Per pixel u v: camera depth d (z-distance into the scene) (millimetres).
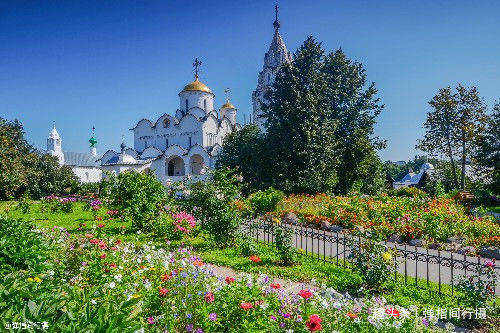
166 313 4402
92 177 67750
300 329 4227
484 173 30562
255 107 57531
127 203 13031
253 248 9422
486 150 28828
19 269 5625
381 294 6543
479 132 36219
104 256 5875
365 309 4598
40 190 37719
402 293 6586
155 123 54312
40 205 23141
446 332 4613
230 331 4406
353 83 36906
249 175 32312
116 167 44688
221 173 11250
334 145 31719
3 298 3336
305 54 32781
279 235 8805
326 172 30578
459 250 10430
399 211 13844
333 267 8102
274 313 4559
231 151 36969
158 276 5527
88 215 18328
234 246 10281
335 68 36938
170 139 52969
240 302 4539
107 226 14219
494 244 10773
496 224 13703
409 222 12555
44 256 5996
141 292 4762
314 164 29984
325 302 4578
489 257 9828
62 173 41562
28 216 18297
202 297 4715
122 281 5160
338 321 4391
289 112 30781
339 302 4781
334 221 14219
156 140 54062
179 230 11484
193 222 11539
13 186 27328
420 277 7691
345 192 34188
